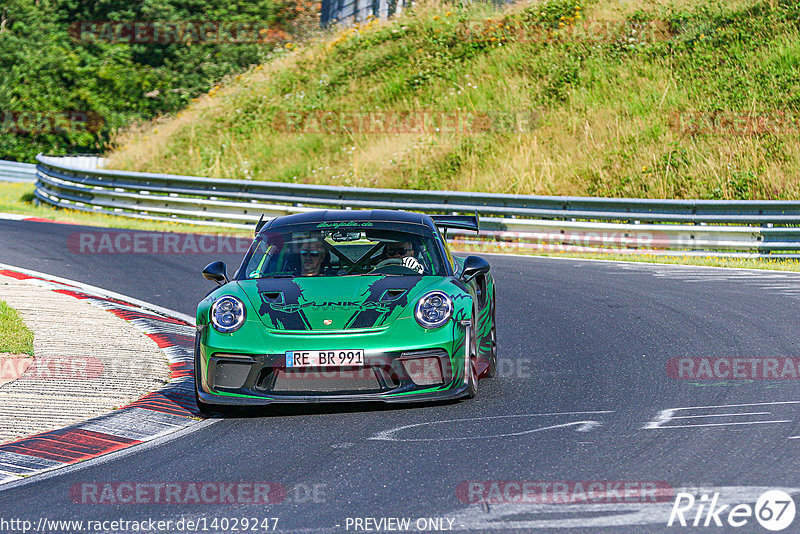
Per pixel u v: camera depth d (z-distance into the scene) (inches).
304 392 840.9
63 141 4977.9
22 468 738.2
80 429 847.1
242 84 4079.7
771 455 687.7
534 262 2047.2
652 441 738.2
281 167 3341.5
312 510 600.7
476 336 925.8
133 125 4074.8
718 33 3388.3
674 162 2792.8
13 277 1776.6
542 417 831.1
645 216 2210.9
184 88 5123.0
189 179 2758.4
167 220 2746.1
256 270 984.3
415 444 751.1
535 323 1358.3
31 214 2866.6
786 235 2047.2
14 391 973.2
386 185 3063.5
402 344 840.9
